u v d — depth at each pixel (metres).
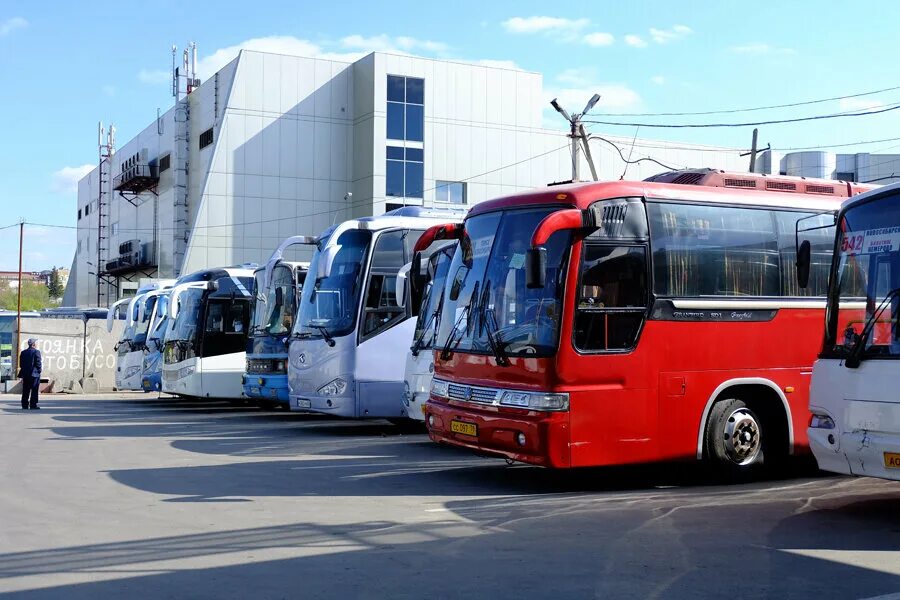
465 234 11.84
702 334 11.09
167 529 8.52
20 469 12.59
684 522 8.88
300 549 7.72
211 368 23.84
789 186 12.57
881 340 8.98
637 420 10.58
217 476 11.99
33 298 137.88
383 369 16.94
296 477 11.92
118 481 11.51
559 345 10.16
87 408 25.94
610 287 10.55
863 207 9.49
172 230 62.12
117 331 37.69
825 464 9.44
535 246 9.77
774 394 11.65
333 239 16.58
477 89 55.84
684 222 11.21
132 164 69.25
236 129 53.16
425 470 12.62
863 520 8.98
